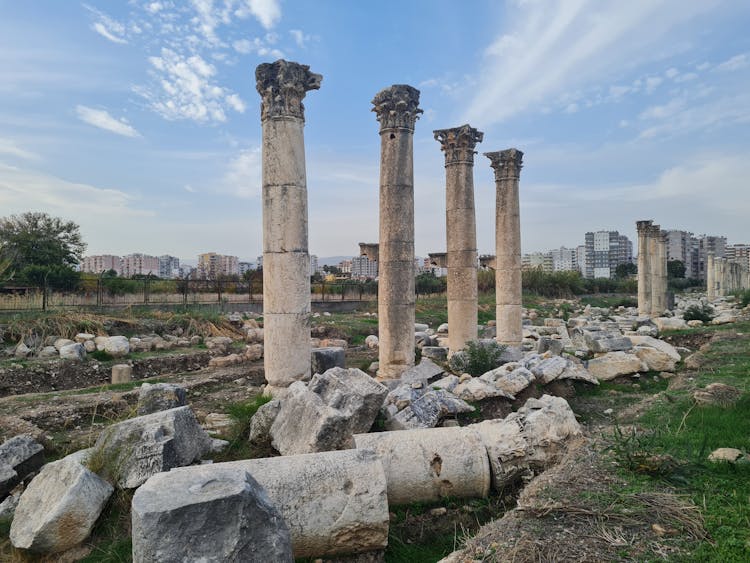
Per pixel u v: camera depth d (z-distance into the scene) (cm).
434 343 2034
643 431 696
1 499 694
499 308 1800
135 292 2986
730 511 449
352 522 505
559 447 656
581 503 475
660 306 3509
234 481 402
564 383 1127
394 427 825
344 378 835
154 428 665
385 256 1319
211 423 955
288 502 502
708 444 626
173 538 363
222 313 2298
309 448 673
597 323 2538
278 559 379
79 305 2356
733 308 3331
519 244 1795
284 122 1012
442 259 1716
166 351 1698
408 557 532
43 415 973
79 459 662
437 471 620
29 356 1478
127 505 606
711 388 860
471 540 455
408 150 1315
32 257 3569
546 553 404
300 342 1020
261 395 993
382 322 1329
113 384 1270
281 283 1012
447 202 1628
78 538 552
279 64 1009
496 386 1020
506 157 1772
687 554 391
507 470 626
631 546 406
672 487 501
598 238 15812
